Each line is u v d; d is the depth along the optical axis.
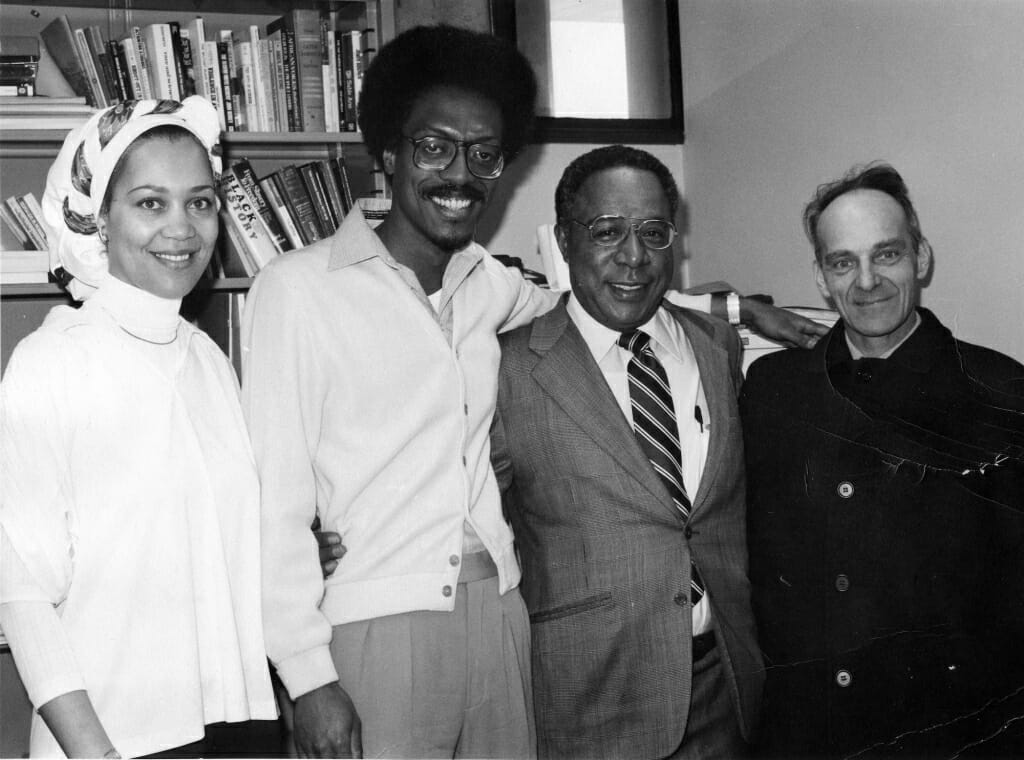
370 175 2.44
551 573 1.55
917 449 1.49
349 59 2.32
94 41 2.16
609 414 1.55
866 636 1.49
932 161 1.96
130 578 1.21
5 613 1.14
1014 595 1.45
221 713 1.29
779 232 2.40
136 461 1.24
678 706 1.49
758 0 2.43
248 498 1.35
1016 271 1.79
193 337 1.41
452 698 1.42
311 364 1.39
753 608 1.60
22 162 2.34
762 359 1.67
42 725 1.22
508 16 2.53
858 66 2.14
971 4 1.85
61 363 1.22
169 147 1.28
